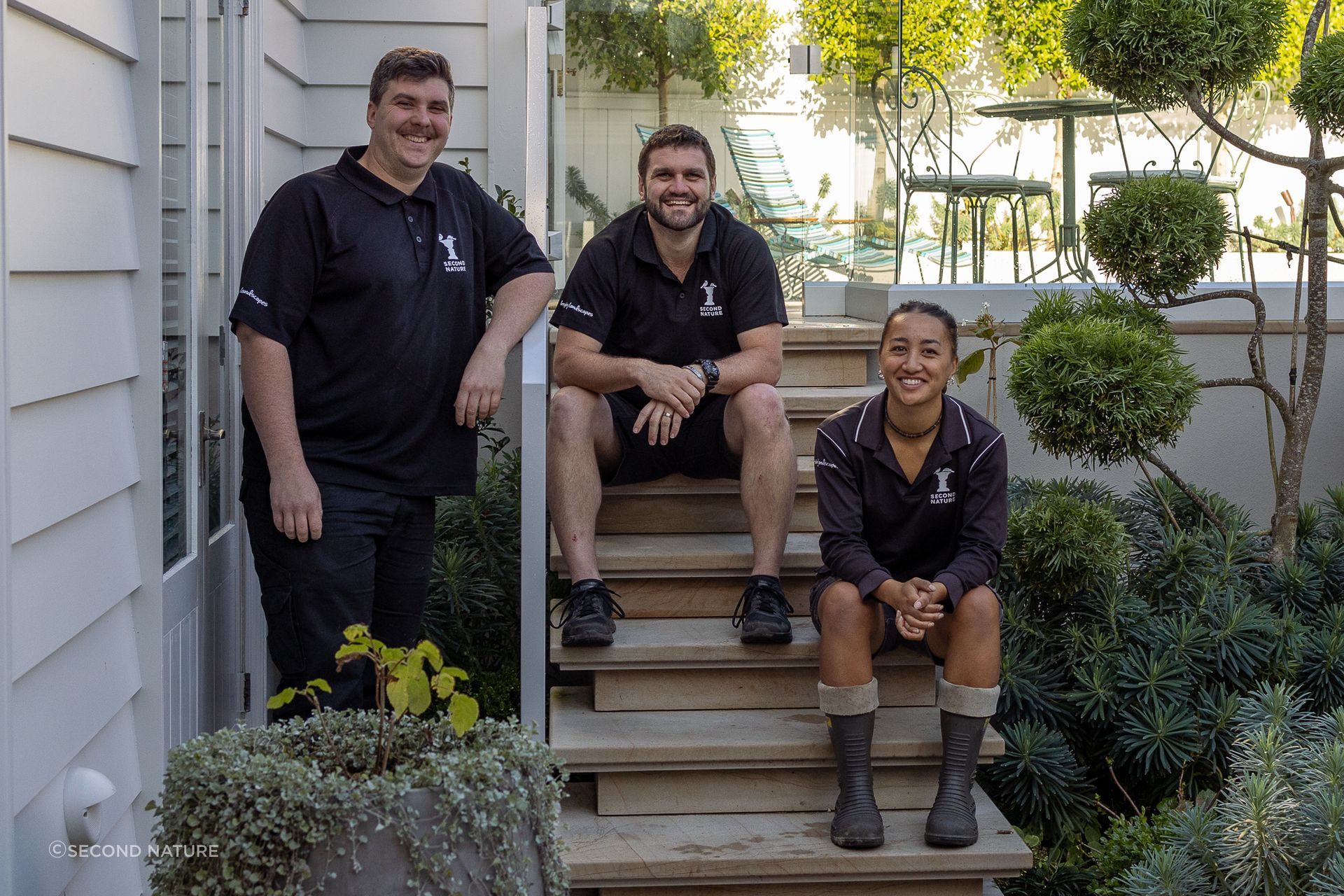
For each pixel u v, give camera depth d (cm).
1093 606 362
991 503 285
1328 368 481
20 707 192
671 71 531
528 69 385
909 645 300
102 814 223
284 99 439
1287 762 261
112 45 227
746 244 329
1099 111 472
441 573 389
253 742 200
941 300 458
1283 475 407
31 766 193
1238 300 481
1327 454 481
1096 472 461
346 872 180
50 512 202
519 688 396
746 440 316
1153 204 386
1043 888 311
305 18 468
